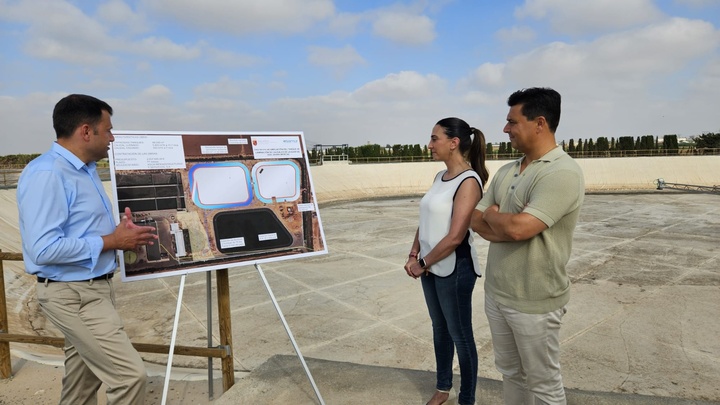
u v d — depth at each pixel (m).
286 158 2.90
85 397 2.50
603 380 4.30
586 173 33.19
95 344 2.12
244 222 2.69
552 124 1.90
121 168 2.44
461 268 2.35
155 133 2.58
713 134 40.34
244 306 6.89
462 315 2.36
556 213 1.77
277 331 5.82
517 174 2.02
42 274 2.07
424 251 2.50
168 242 2.47
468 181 2.36
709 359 4.73
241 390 2.87
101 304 2.18
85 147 2.11
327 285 7.96
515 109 1.94
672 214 16.69
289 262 9.85
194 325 6.17
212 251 2.57
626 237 12.02
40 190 1.94
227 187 2.69
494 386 3.03
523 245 1.89
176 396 3.32
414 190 32.00
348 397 2.79
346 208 22.44
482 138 2.54
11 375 3.48
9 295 7.18
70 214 2.07
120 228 2.14
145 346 2.78
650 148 38.97
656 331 5.51
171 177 2.55
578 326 5.71
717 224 14.05
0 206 11.48
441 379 2.58
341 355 5.06
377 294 7.36
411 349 5.19
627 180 31.98
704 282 7.59
